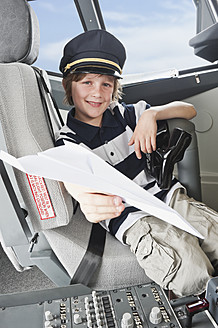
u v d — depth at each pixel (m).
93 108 1.13
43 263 0.98
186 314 0.65
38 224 0.91
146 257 0.90
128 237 0.96
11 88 0.87
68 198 0.92
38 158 0.60
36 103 0.95
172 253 0.87
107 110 1.22
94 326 0.68
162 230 0.93
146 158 1.14
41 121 0.95
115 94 1.27
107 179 0.58
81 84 1.12
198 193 1.22
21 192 0.89
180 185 1.16
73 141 1.08
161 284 0.87
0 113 0.86
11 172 0.89
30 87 0.92
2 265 1.77
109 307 0.72
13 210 0.86
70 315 0.71
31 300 0.76
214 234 0.99
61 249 0.94
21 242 0.91
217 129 1.99
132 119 1.23
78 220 1.03
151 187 1.17
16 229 0.88
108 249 0.98
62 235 0.93
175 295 0.90
